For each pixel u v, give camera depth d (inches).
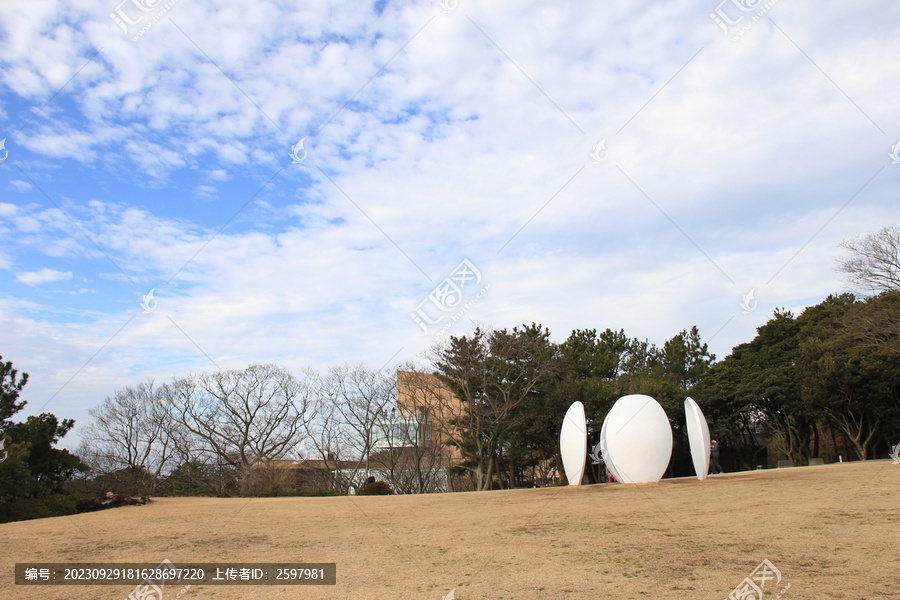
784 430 1588.3
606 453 717.9
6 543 386.3
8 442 754.8
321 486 1514.5
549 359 1389.0
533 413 1354.6
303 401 1567.4
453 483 1688.0
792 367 1424.7
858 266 1095.6
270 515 539.5
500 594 213.6
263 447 1509.6
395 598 215.6
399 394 1574.8
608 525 371.6
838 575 212.2
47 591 251.1
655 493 572.4
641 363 1779.0
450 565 271.1
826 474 648.4
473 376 1344.7
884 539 269.1
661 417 703.7
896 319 1073.5
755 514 373.7
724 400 1502.2
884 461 878.4
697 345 1833.2
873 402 1267.2
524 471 1806.1
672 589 207.5
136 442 1568.7
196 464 1573.6
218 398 1525.6
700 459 701.9
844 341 1210.6
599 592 209.2
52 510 698.2
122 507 691.4
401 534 381.1
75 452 1531.7
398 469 1560.0
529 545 314.0
